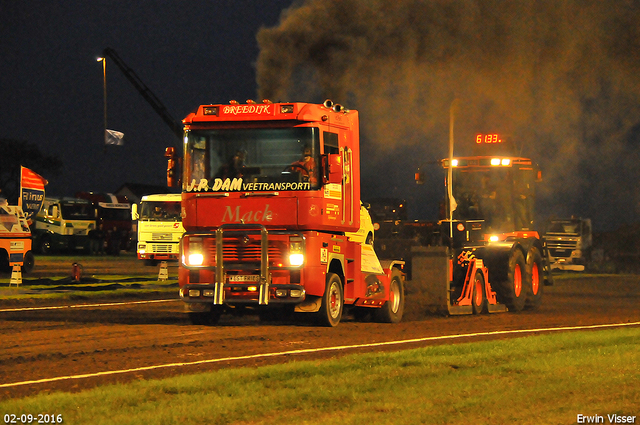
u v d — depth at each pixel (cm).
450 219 3741
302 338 2517
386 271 3155
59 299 3975
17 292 4156
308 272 2709
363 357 1978
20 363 2011
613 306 4141
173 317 3225
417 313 3456
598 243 8494
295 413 1404
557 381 1681
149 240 6550
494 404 1462
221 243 2725
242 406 1439
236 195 2733
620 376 1730
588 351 2109
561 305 4200
